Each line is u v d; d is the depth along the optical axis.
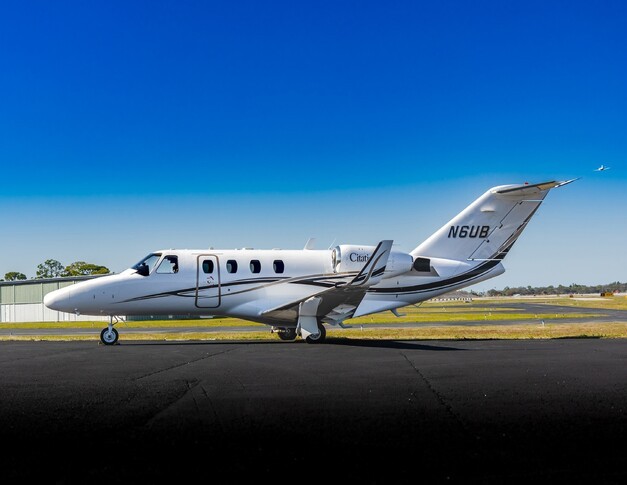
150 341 22.25
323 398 8.20
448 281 22.64
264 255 22.08
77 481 4.73
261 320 21.89
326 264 22.25
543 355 14.37
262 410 7.39
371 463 5.20
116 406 7.67
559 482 4.73
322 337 20.42
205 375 10.64
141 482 4.71
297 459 5.31
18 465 5.16
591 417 6.97
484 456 5.40
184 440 5.96
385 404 7.76
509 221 23.08
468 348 16.97
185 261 21.48
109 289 20.72
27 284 62.41
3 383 9.73
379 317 50.56
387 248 18.64
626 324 32.25
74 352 16.03
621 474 4.92
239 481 4.73
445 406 7.63
